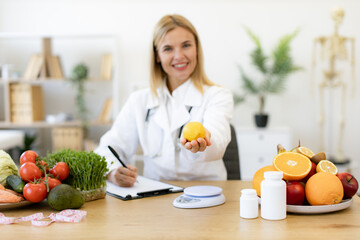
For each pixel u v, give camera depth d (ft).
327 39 12.25
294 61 13.96
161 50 5.76
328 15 13.76
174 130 5.88
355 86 13.76
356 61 13.73
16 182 4.03
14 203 3.89
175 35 5.64
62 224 3.52
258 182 3.89
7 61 14.66
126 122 6.22
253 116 14.02
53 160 4.26
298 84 14.01
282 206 3.52
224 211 3.84
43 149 14.76
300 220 3.50
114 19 14.46
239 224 3.43
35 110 13.85
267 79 13.00
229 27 14.11
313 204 3.66
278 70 12.69
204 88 6.04
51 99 14.82
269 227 3.34
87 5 14.46
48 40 13.78
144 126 6.15
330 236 3.12
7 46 14.65
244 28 14.02
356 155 13.91
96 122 13.43
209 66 14.21
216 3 14.10
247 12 14.03
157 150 6.04
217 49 14.16
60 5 14.49
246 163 12.66
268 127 13.05
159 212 3.85
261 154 12.60
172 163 5.90
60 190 3.86
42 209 4.02
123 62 14.51
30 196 3.92
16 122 13.58
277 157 3.92
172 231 3.29
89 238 3.16
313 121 14.02
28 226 3.48
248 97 14.10
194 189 4.22
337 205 3.61
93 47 14.58
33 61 13.51
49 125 13.37
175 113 5.91
